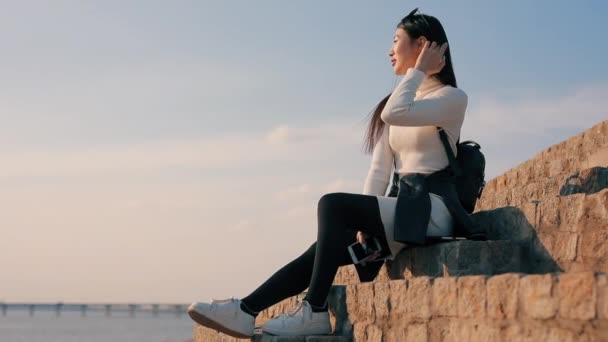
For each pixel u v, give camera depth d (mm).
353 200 4383
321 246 4379
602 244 4094
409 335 3932
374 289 4242
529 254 4445
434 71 4699
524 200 6250
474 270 4246
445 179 4488
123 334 104688
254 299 4523
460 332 3570
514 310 3238
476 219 4926
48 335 101062
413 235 4250
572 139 7594
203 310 4418
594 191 5137
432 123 4461
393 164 4891
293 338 4414
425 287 3838
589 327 2857
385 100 4898
